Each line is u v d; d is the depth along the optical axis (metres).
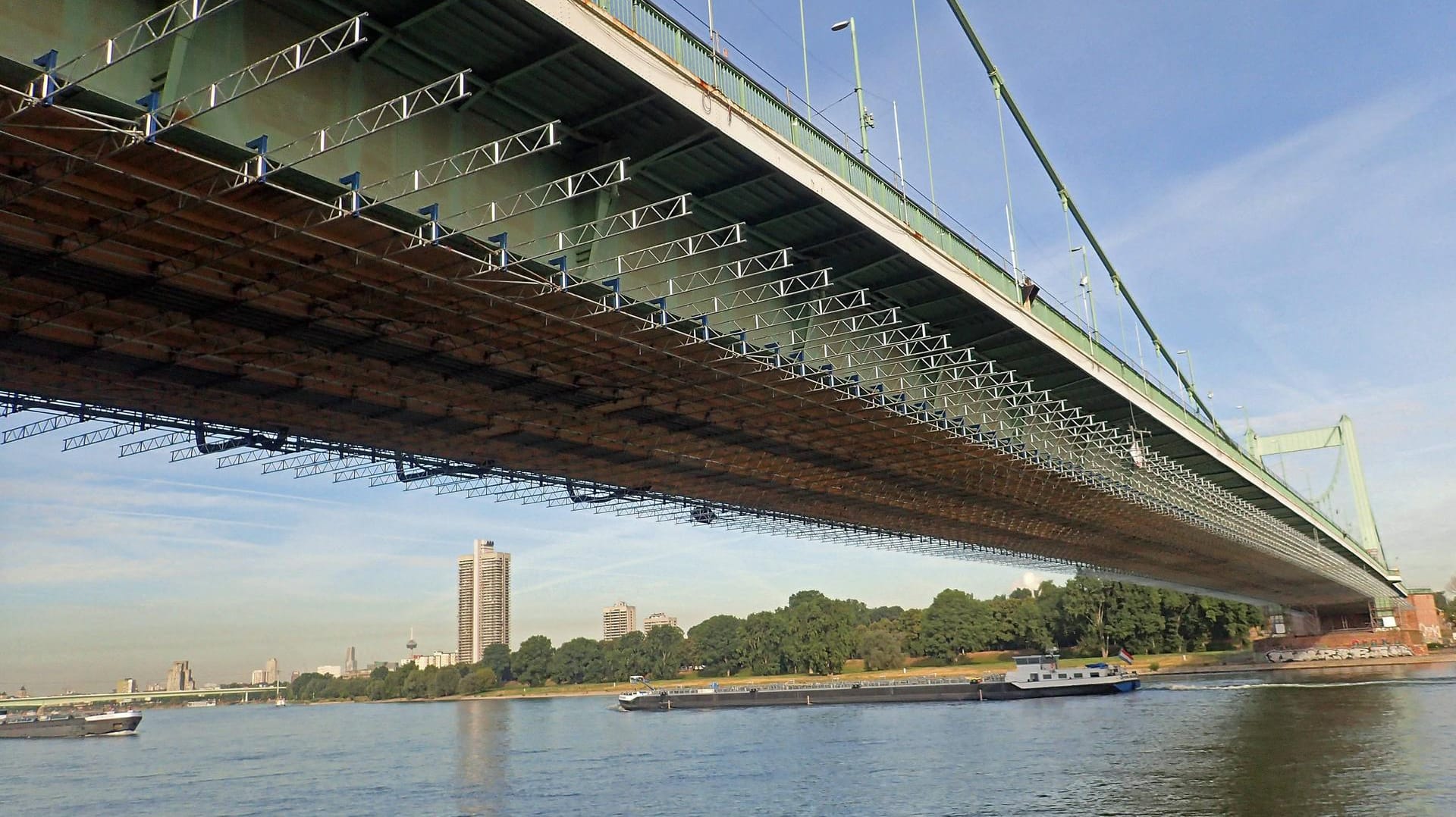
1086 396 54.16
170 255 23.98
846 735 76.19
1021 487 59.00
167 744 109.12
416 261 24.83
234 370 32.44
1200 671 142.50
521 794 54.09
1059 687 106.94
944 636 177.62
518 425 41.34
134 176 19.62
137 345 29.97
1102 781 45.31
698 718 109.31
